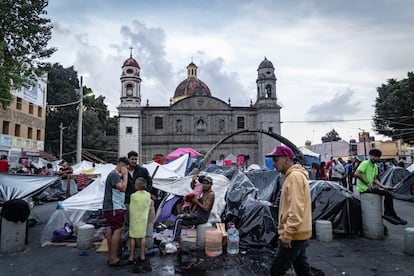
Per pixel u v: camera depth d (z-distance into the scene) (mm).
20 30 15406
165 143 48812
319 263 5891
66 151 53156
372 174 7742
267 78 50094
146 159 48500
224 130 49781
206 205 7480
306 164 15133
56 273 5566
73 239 7742
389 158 48281
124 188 5961
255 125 50562
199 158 26016
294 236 3750
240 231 7254
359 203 8172
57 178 9844
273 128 48688
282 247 3824
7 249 6793
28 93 32281
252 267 5703
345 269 5570
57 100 52156
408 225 9195
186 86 58812
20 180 9070
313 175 13281
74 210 8641
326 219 7945
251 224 7227
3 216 6867
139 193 6199
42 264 6066
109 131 69062
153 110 49375
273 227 7020
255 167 23812
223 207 8477
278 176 10273
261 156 48406
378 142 51531
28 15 15539
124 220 6707
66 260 6297
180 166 16312
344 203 8016
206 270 5570
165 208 9242
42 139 35594
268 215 7180
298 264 4125
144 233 6160
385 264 5820
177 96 58531
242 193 8297
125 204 6723
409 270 5508
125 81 48625
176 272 5508
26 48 15766
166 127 49250
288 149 4062
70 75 56281
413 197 14242
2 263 6141
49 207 13719
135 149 47219
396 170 18578
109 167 15672
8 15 14984
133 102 48469
